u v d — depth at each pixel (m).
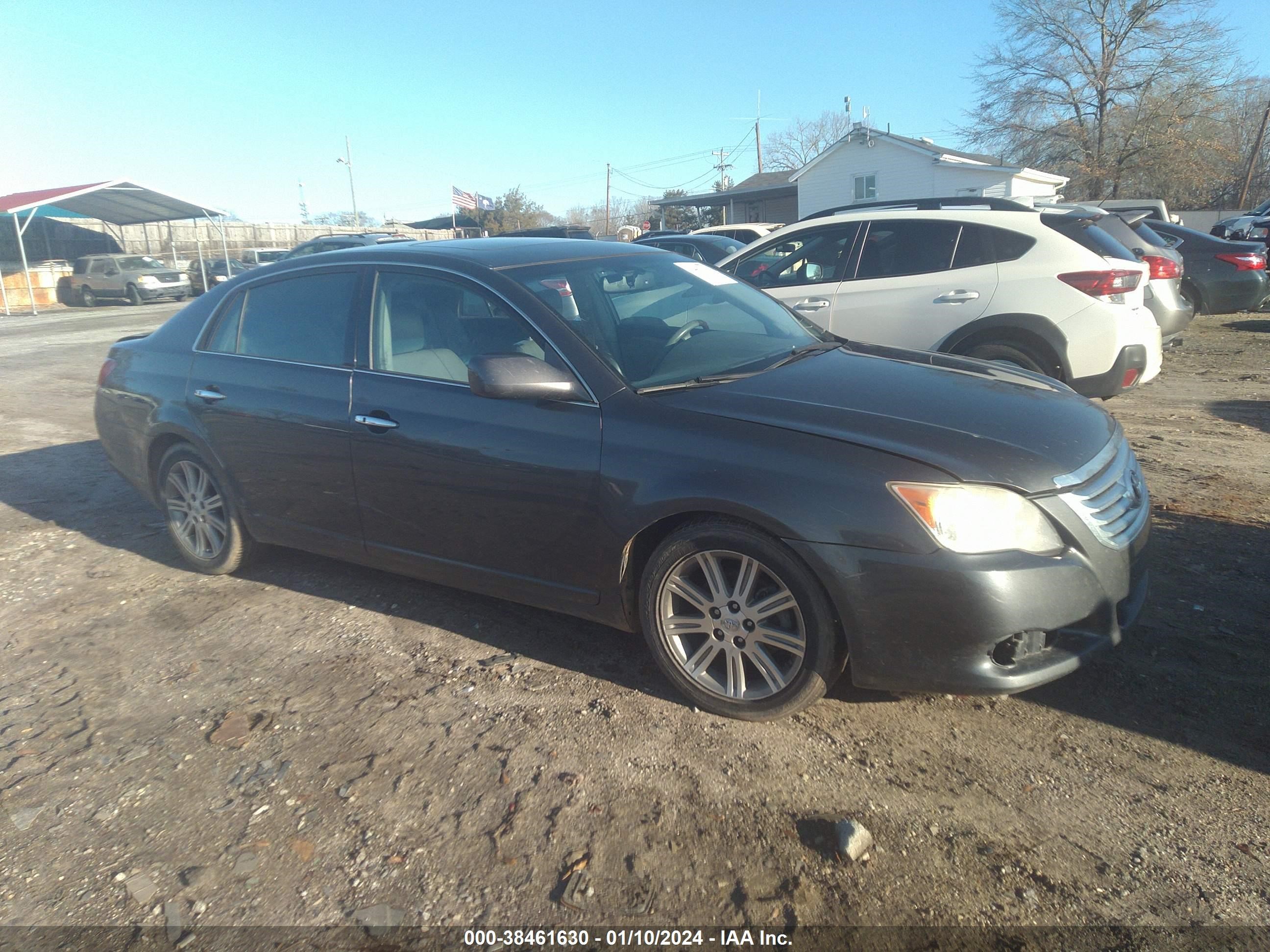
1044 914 2.28
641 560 3.29
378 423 3.75
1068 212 6.63
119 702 3.49
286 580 4.60
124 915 2.42
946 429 2.99
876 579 2.77
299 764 3.02
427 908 2.39
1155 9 33.84
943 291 6.60
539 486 3.35
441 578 3.82
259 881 2.51
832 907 2.33
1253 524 4.75
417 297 3.88
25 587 4.67
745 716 3.12
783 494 2.87
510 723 3.19
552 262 3.96
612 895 2.39
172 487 4.75
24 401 10.22
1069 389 3.76
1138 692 3.21
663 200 43.00
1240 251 13.05
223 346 4.51
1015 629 2.72
